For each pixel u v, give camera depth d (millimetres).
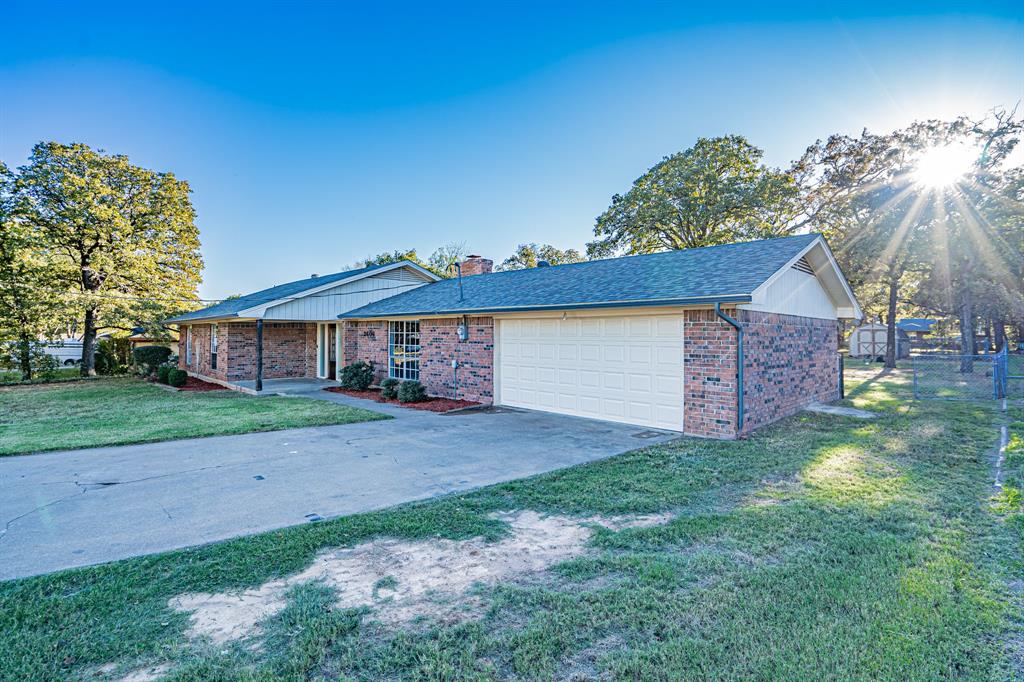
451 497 5305
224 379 17516
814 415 10336
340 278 18562
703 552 3902
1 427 9273
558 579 3502
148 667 2561
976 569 3625
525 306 10602
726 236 29219
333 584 3439
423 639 2791
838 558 3777
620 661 2586
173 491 5531
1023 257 21750
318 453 7340
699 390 8594
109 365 23547
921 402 12453
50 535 4293
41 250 20500
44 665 2568
